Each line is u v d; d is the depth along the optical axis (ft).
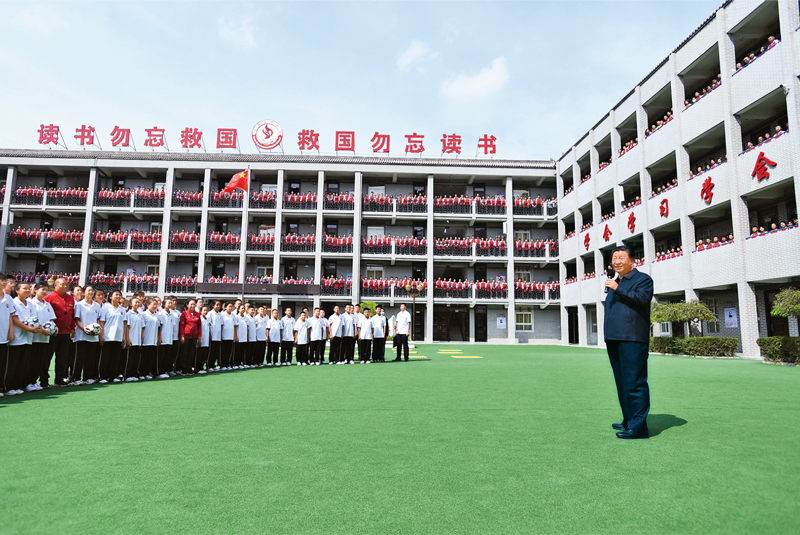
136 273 107.04
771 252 51.60
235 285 99.09
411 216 108.58
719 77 65.05
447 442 15.07
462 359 54.75
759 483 11.02
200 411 20.63
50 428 17.20
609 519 9.15
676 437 15.43
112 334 32.19
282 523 9.01
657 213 71.77
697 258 62.54
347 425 17.66
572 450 14.02
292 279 103.45
